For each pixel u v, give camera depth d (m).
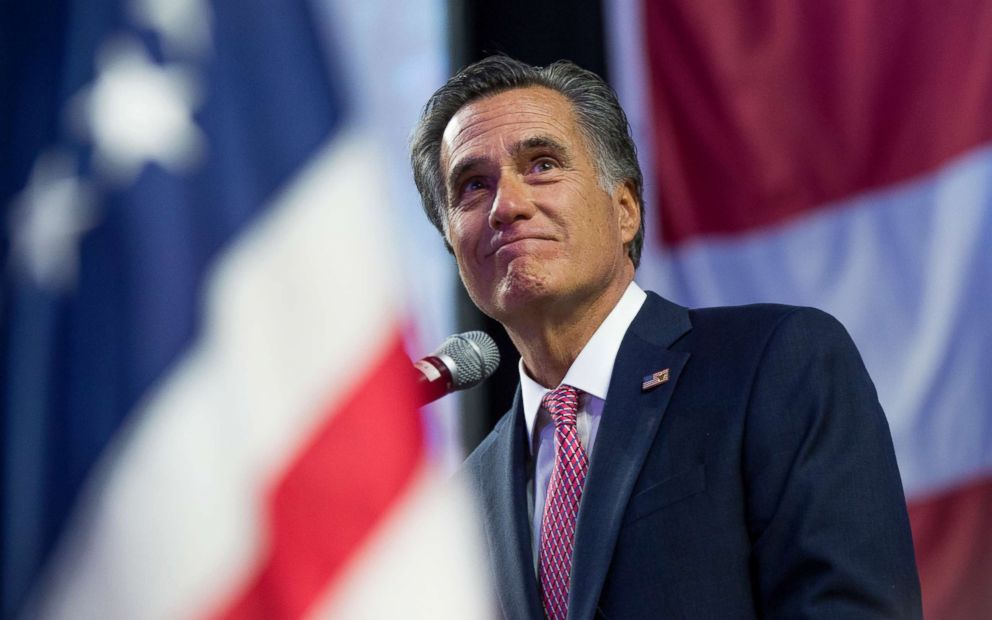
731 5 13.53
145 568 2.85
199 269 3.01
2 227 3.01
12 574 2.85
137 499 2.87
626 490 5.90
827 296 13.03
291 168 3.15
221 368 2.98
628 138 7.15
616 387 6.33
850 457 5.70
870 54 13.21
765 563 5.61
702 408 6.01
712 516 5.72
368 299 3.14
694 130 13.45
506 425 6.98
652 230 13.39
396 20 12.77
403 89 12.62
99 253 2.95
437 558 3.10
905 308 12.88
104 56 3.04
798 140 13.26
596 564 5.78
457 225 6.81
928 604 12.34
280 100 3.18
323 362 3.09
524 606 6.09
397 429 3.11
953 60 13.03
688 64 13.52
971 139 12.91
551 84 7.04
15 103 3.07
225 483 2.94
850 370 6.01
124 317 2.93
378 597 3.04
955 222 12.87
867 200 13.05
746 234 13.23
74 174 2.99
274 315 3.06
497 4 13.80
